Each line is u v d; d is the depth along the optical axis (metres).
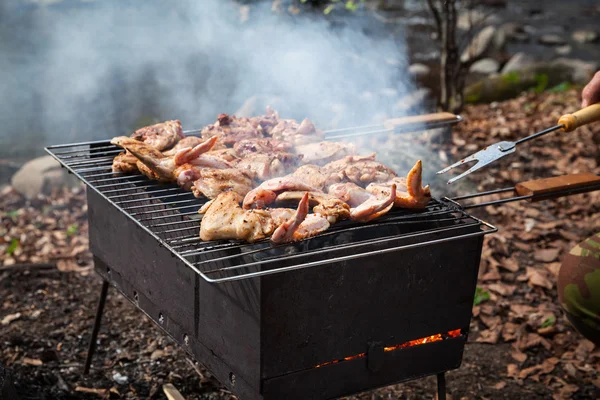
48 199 5.77
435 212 2.56
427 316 2.61
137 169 3.13
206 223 2.37
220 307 2.43
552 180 2.82
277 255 2.21
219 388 3.46
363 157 3.02
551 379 3.56
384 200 2.46
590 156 6.41
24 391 3.26
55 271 4.64
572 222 5.24
